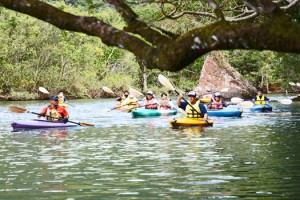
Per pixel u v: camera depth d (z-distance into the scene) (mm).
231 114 20094
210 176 7594
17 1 3328
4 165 8875
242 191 6547
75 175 7840
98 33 3373
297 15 9844
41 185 7109
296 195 6273
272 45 2844
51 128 15742
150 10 23312
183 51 3111
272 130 14367
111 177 7629
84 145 11562
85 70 45469
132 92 22500
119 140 12492
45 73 43375
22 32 41906
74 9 44906
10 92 41406
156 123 17453
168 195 6387
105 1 3494
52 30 43031
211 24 3057
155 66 3236
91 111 25031
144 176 7668
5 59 41562
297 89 48375
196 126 15930
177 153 10047
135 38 3336
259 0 2951
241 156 9508
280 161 8836
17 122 15453
